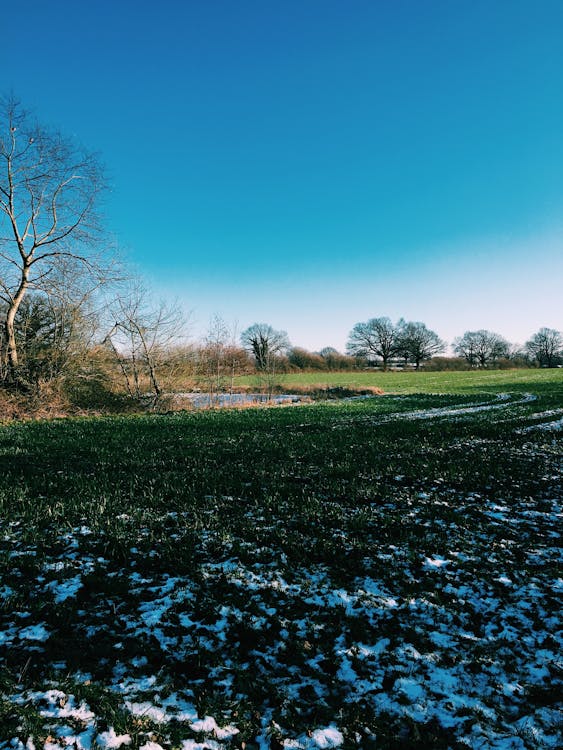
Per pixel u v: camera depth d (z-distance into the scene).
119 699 3.26
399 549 6.08
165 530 6.70
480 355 110.44
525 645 3.96
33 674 3.49
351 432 17.17
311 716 3.18
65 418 22.89
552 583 5.12
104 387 28.69
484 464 11.24
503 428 17.64
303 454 12.72
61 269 25.23
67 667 3.57
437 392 42.81
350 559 5.73
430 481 9.73
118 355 29.77
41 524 6.91
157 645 3.90
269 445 14.19
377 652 3.87
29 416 23.44
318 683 3.50
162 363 30.95
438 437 15.82
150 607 4.54
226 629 4.18
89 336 27.83
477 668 3.66
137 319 29.70
